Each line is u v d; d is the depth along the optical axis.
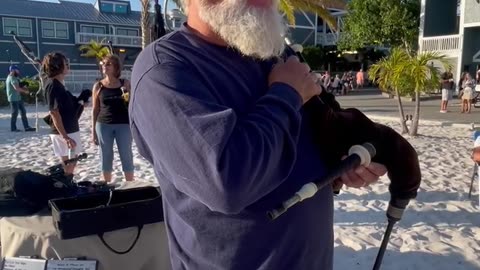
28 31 42.31
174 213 1.50
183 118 1.19
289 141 1.26
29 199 2.72
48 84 5.30
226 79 1.36
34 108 19.44
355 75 38.81
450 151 9.10
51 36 43.56
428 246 4.21
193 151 1.16
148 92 1.27
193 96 1.23
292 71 1.34
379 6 30.92
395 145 1.56
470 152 8.96
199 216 1.38
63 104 5.28
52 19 43.28
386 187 6.09
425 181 6.49
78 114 5.50
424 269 3.78
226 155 1.13
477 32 24.83
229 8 1.31
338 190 1.71
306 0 15.20
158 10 2.72
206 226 1.39
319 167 1.50
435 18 27.80
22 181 2.74
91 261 2.50
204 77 1.33
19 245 2.54
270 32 1.35
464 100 17.42
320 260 1.53
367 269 3.78
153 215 2.63
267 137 1.20
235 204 1.18
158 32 2.73
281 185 1.39
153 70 1.29
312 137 1.54
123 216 2.56
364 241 4.33
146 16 11.22
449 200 5.61
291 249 1.41
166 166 1.25
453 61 25.44
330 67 42.97
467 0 24.39
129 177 5.60
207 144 1.14
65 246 2.49
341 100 25.12
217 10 1.32
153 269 2.70
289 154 1.28
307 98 1.36
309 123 1.55
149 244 2.65
